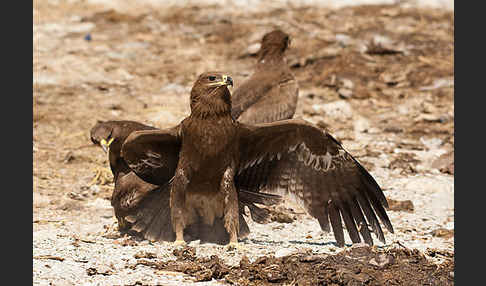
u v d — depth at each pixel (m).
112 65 23.05
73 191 14.32
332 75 21.84
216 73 10.29
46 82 21.23
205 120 10.41
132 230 11.69
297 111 19.47
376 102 20.28
